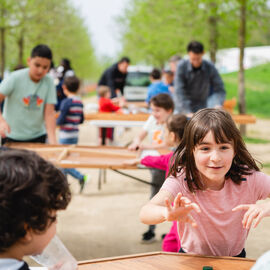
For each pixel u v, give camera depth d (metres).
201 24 10.91
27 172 0.92
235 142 1.49
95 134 10.33
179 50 13.50
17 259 0.98
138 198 4.91
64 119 5.11
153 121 3.63
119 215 4.29
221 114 1.50
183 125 2.74
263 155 7.05
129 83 12.70
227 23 10.38
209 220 1.60
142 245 3.53
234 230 1.63
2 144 3.98
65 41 21.27
